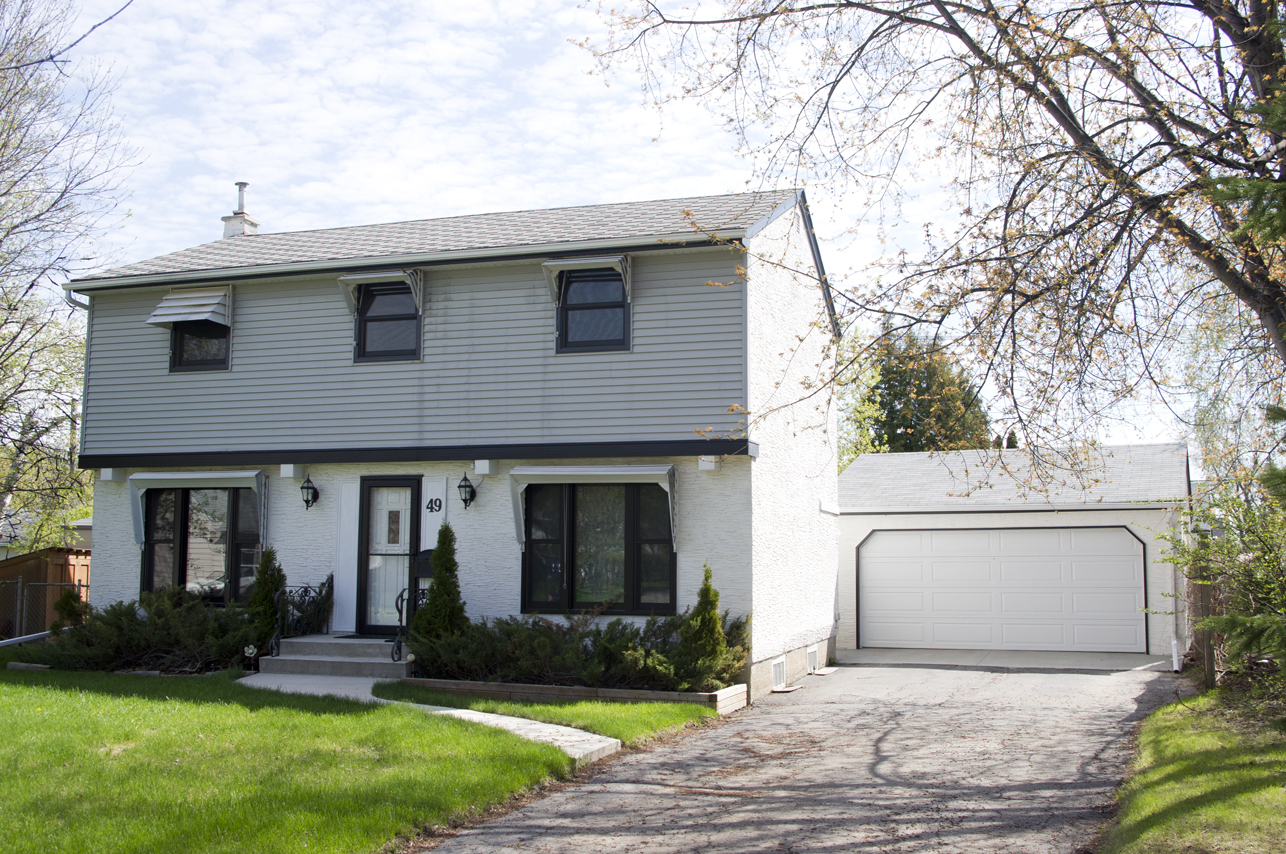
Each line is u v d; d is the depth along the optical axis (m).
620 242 14.30
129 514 16.97
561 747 9.52
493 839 6.97
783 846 6.75
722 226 11.42
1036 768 9.08
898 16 9.75
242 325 16.61
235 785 7.66
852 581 21.44
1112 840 6.50
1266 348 10.12
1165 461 21.33
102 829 6.54
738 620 13.84
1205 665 12.20
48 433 24.72
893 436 33.50
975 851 6.57
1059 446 11.61
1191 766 7.92
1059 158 9.28
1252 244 7.57
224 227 21.73
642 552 14.52
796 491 16.95
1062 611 20.02
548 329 15.09
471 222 18.53
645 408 14.48
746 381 14.11
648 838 6.97
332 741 9.20
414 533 15.48
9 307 21.20
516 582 14.88
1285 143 7.48
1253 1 8.22
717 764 9.45
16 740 8.81
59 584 20.77
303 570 15.96
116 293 17.34
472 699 12.21
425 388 15.54
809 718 12.25
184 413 16.70
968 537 20.83
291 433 16.11
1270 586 10.77
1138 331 9.29
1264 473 5.58
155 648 14.92
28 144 19.78
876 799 8.01
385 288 16.11
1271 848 5.59
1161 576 19.34
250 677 13.95
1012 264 9.05
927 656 19.52
